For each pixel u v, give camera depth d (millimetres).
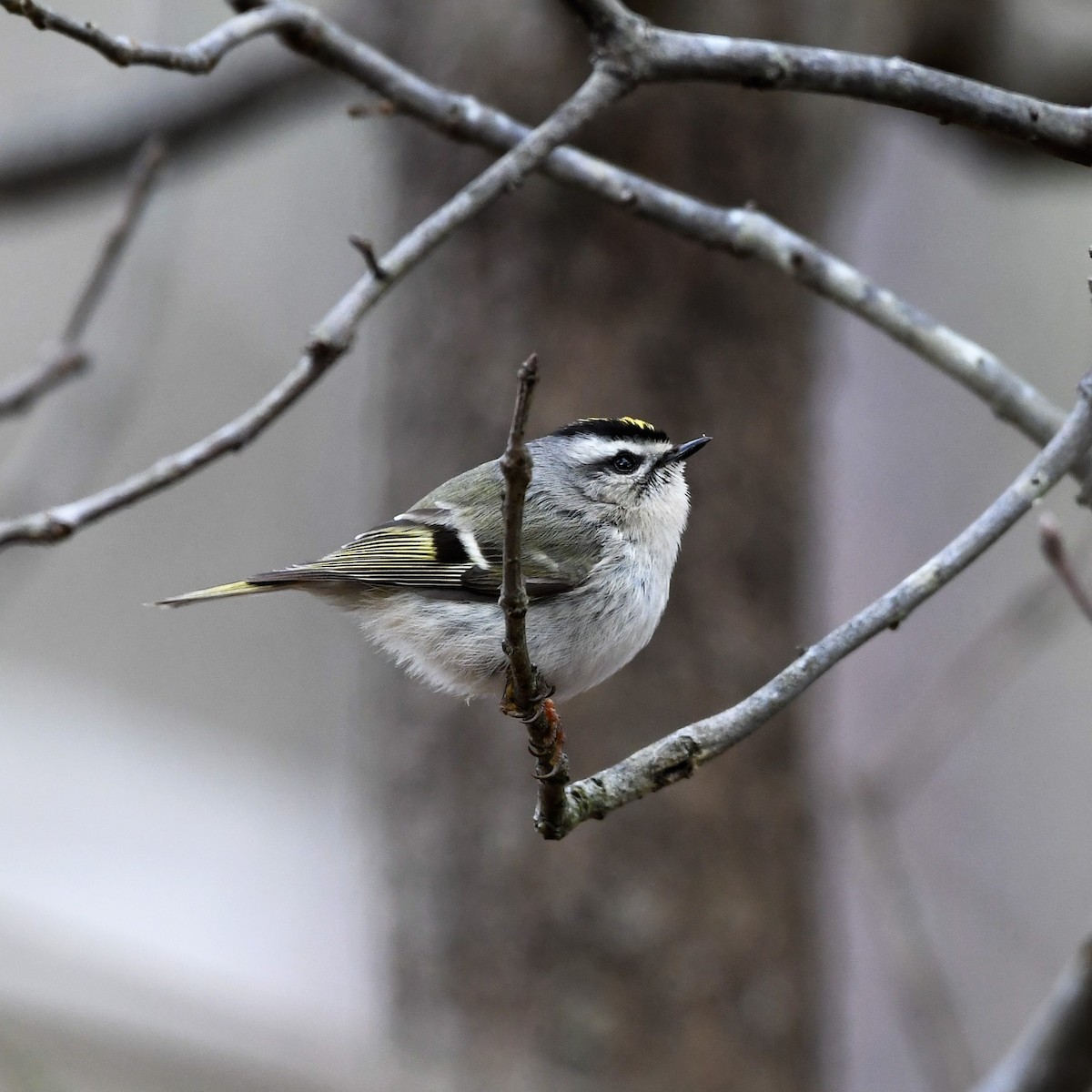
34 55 19094
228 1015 11016
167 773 16469
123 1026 10523
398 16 12086
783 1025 11328
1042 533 7578
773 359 11844
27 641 20281
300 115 12523
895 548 17828
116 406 11250
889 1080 15555
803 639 12141
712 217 8703
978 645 13094
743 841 11383
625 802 5906
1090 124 6363
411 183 12078
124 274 11711
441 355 11836
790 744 11719
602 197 8680
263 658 20594
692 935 11141
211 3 12797
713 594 11570
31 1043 10328
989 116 6371
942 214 19125
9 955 11180
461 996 11266
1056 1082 8102
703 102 11609
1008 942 16359
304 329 20062
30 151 12102
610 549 8391
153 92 12023
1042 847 17703
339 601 8617
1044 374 18891
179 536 20703
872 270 19062
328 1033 11070
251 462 20500
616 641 8414
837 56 6594
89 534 20641
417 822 11570
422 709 11594
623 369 11539
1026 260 19172
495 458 11602
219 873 14586
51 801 14805
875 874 14500
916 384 18375
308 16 7824
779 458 11844
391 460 12242
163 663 20344
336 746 19781
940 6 11734
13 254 20203
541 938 11125
